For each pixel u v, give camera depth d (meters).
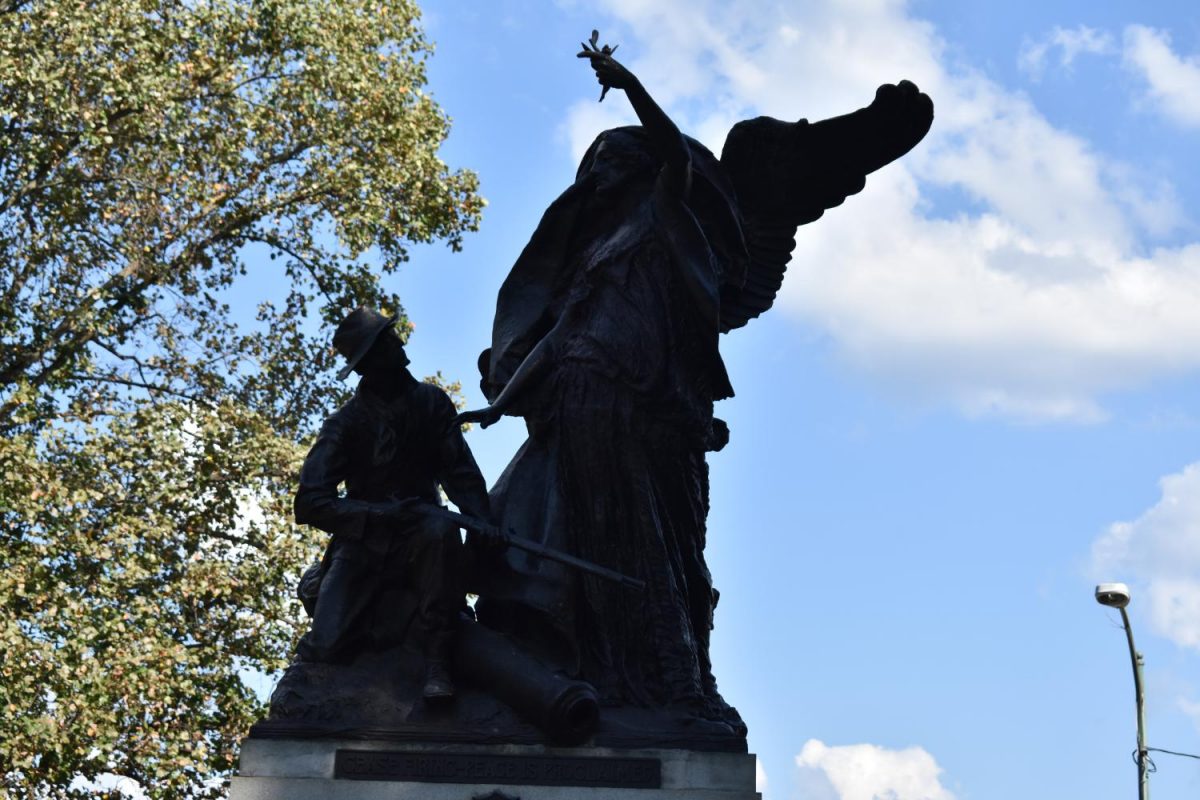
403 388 10.15
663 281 10.91
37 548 21.86
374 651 9.76
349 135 26.30
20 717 20.70
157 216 24.94
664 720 9.74
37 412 23.69
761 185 12.24
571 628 10.07
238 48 25.86
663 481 10.65
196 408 24.72
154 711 21.75
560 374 10.73
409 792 9.31
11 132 24.17
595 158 11.35
